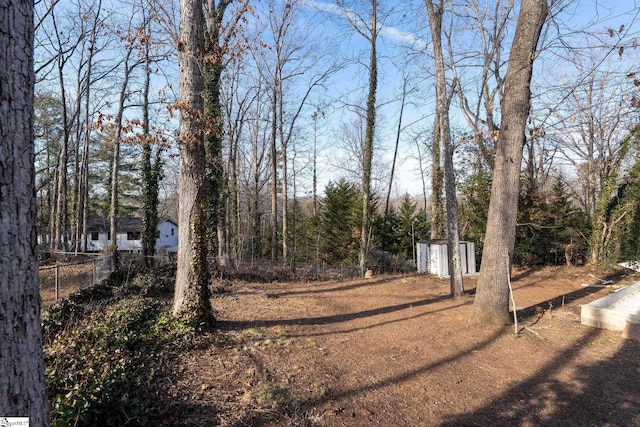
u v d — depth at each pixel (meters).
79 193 23.70
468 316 6.92
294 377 4.25
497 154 6.24
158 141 5.56
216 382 3.97
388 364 4.75
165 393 3.61
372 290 10.35
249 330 5.97
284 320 6.91
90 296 8.20
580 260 14.27
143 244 15.44
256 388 3.87
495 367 4.63
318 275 13.35
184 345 4.92
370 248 21.31
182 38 5.65
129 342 4.58
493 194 6.30
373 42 14.60
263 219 34.09
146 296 8.88
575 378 4.28
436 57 8.83
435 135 15.02
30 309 1.59
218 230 14.48
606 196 12.56
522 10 5.90
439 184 15.06
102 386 3.23
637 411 3.56
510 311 7.03
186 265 5.61
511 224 6.23
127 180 33.06
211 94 12.55
